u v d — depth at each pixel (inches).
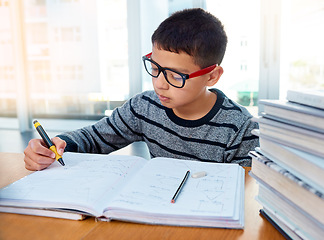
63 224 18.6
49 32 144.2
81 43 141.3
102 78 142.5
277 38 101.0
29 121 153.0
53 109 152.9
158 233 17.5
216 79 31.6
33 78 150.2
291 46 104.7
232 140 35.5
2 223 18.7
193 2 113.2
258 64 110.4
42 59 147.9
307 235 15.1
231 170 24.5
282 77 105.4
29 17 144.8
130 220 18.4
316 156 15.0
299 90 18.2
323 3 101.8
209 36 29.1
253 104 114.7
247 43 110.1
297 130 15.9
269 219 18.6
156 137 39.0
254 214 19.7
